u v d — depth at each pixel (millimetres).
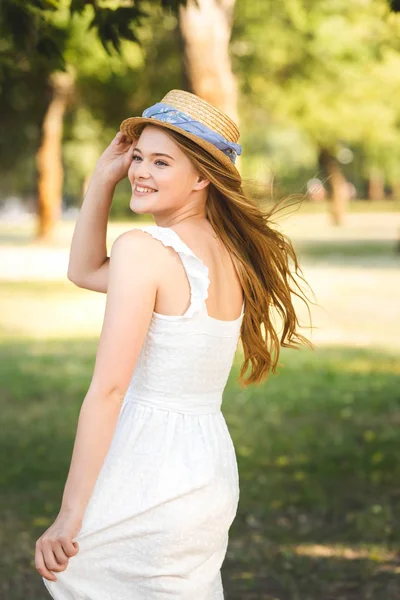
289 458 9758
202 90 13555
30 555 6906
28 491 8617
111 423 2969
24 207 97688
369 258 35469
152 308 3096
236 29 32500
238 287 3418
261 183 3633
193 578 3193
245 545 7105
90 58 26891
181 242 3143
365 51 34031
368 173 56781
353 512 7918
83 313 22000
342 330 19047
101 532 3125
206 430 3232
